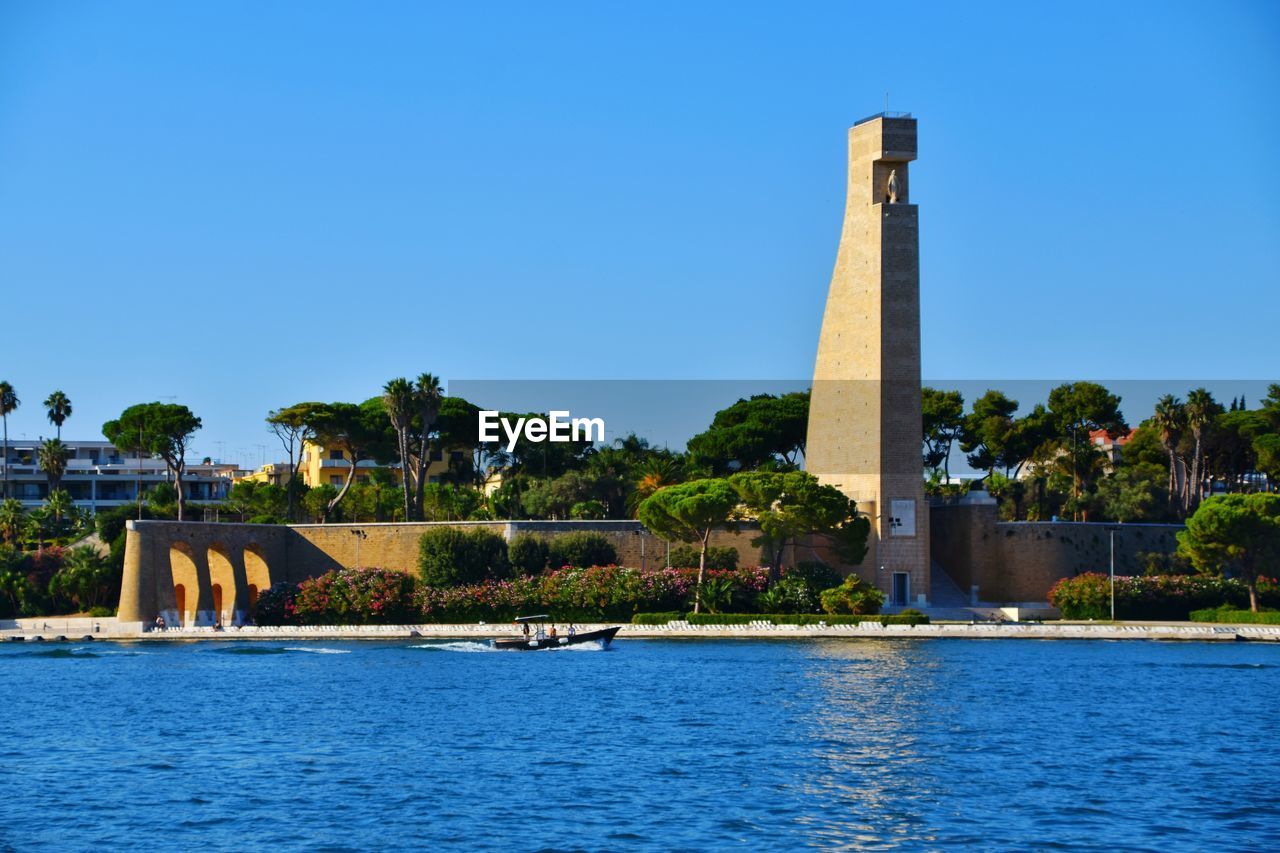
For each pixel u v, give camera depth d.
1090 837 114.00
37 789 131.25
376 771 138.12
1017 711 173.88
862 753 146.75
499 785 131.38
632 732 159.38
